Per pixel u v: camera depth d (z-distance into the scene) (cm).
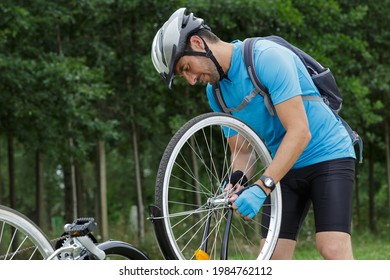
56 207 3500
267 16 1611
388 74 2055
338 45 1830
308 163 467
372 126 2366
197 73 437
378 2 2083
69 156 1642
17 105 1468
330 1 1775
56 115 1543
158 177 397
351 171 467
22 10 1373
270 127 465
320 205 463
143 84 1730
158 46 425
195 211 421
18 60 1419
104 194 1797
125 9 1641
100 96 1488
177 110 1848
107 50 1700
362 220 2814
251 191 416
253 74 434
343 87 1788
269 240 458
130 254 430
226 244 423
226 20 1565
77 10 1602
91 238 411
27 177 3005
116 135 1603
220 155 1886
